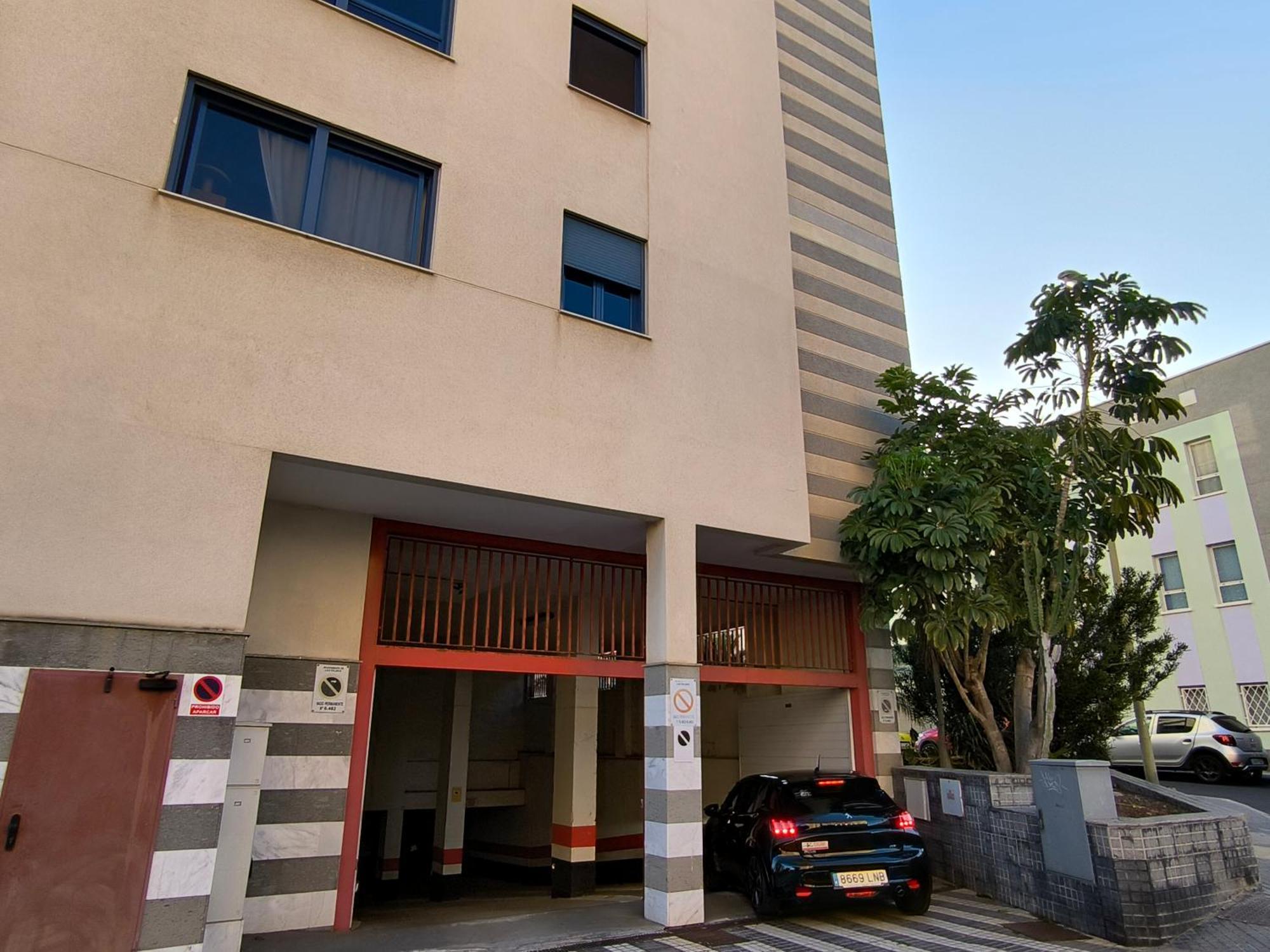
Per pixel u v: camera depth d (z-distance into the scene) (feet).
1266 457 74.18
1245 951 21.09
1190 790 56.08
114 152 20.34
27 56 19.83
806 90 41.50
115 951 16.52
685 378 29.48
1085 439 33.45
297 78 23.97
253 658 24.91
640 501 27.07
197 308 20.51
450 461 23.45
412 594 27.81
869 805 26.35
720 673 32.94
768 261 33.81
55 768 16.75
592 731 35.63
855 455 36.35
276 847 24.07
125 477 18.69
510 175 27.22
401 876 43.19
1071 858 24.67
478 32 28.07
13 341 18.15
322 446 21.44
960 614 30.86
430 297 24.29
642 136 31.45
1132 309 31.73
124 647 17.84
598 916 26.17
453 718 41.75
